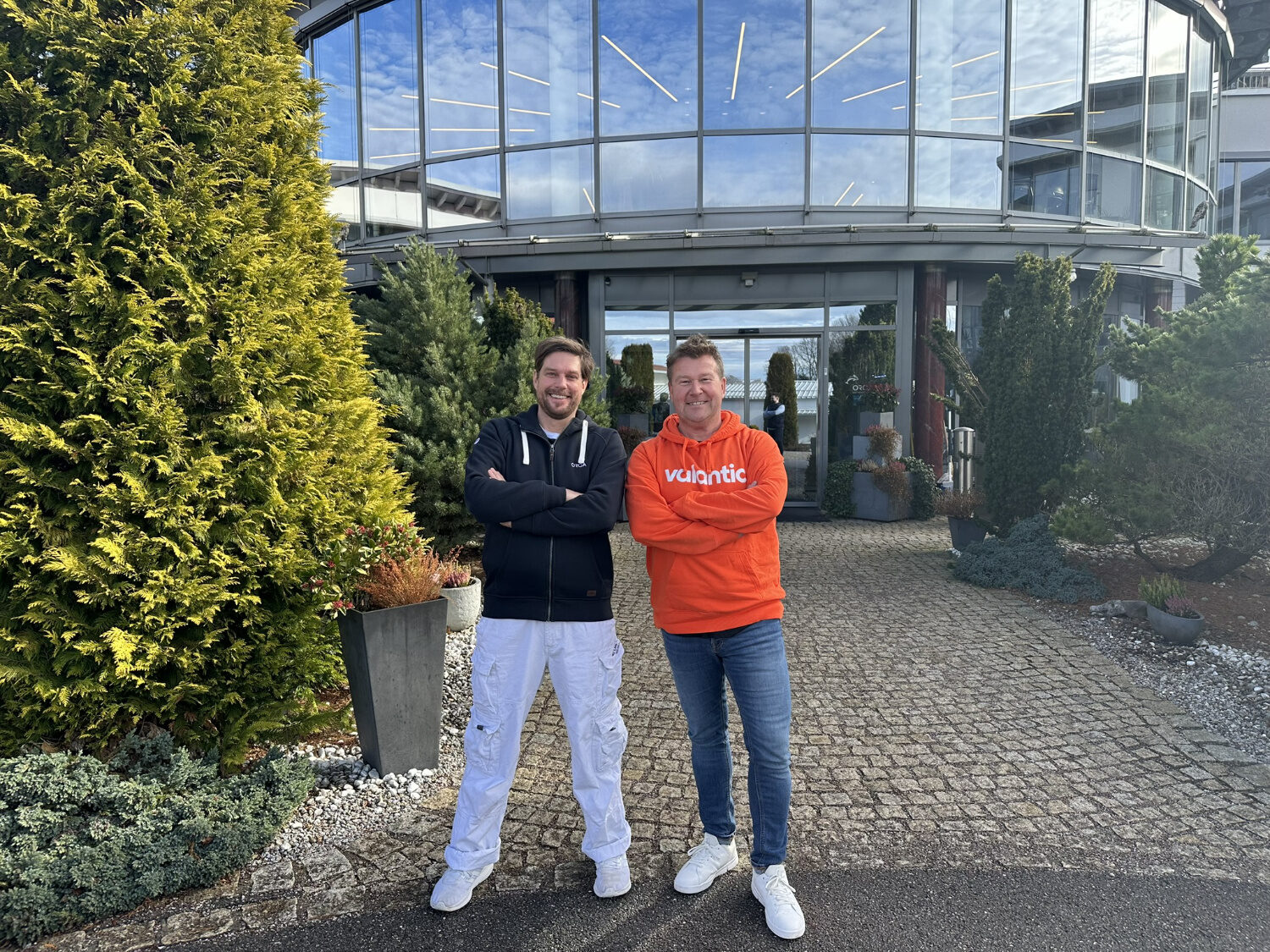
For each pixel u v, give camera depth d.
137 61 3.17
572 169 11.12
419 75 11.66
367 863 2.84
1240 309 5.55
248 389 3.28
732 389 11.31
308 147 3.95
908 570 7.59
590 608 2.59
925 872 2.78
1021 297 7.54
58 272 3.00
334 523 3.76
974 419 8.22
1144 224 12.31
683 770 3.57
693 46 10.74
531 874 2.76
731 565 2.52
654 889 2.67
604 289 11.07
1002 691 4.52
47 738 3.13
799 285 11.04
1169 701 4.33
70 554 2.90
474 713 2.61
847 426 11.23
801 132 10.76
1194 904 2.58
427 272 7.64
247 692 3.38
